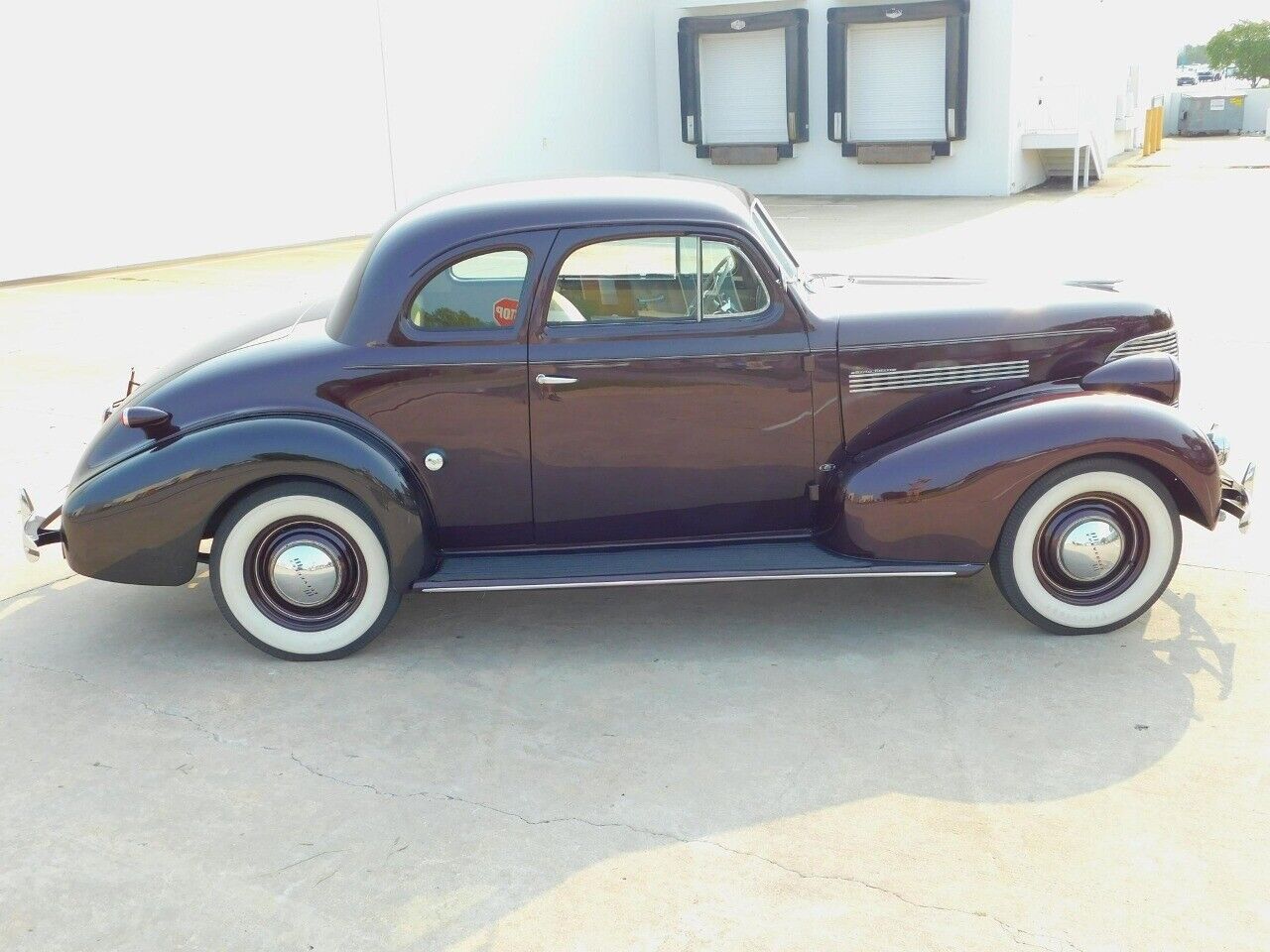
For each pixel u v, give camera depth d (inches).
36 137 554.6
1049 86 883.4
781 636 167.3
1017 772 131.0
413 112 752.3
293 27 668.7
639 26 964.0
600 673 157.9
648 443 162.7
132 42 589.0
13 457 259.8
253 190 658.2
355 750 140.5
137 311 458.9
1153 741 136.0
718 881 114.5
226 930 109.8
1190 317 366.3
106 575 161.0
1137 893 110.8
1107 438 152.3
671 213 157.4
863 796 127.3
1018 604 161.9
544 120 867.4
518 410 159.9
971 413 163.2
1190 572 183.2
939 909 109.4
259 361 159.9
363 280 160.1
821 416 163.8
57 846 123.1
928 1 836.6
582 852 119.6
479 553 169.5
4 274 550.3
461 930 108.7
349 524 158.1
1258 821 120.9
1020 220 672.4
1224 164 992.9
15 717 150.1
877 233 643.5
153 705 152.7
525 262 157.5
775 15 898.1
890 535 157.8
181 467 153.6
